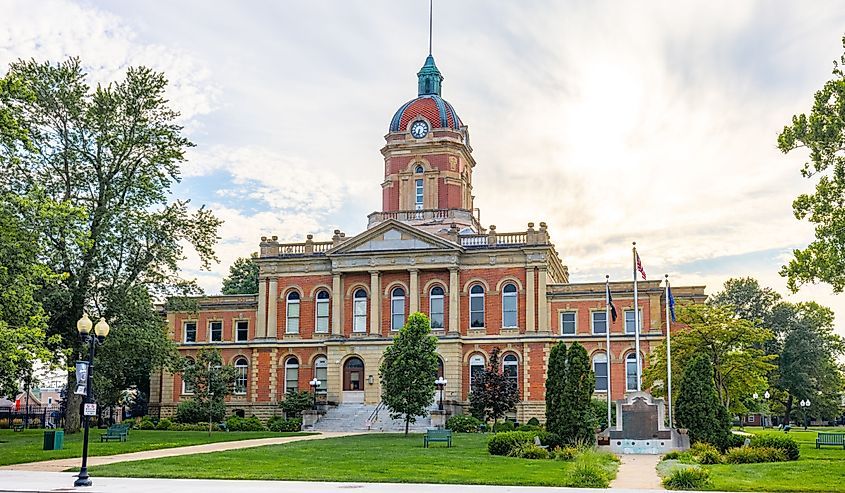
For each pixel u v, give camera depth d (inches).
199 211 2138.3
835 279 1350.9
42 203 1405.0
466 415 2485.2
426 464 1251.2
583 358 1550.2
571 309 2608.3
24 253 1364.4
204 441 1803.6
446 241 2620.6
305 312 2751.0
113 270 1988.2
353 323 2691.9
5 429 2509.8
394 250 2652.6
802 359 3629.4
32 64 1959.9
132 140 2022.6
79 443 1685.5
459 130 2960.1
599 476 1021.8
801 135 1393.9
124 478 1086.4
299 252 2810.0
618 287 2586.1
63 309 1910.7
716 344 2130.9
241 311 2849.4
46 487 970.7
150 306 2042.3
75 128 2010.3
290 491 927.7
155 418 2659.9
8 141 1396.4
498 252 2642.7
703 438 1505.9
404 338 2001.7
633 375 2536.9
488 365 2470.5
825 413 3809.1
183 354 2829.7
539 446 1454.2
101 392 2393.0
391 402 1967.3
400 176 2938.0
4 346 1234.6
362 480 1056.8
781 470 1173.7
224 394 2236.7
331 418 2509.8
